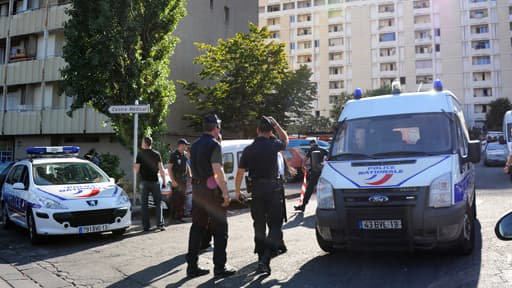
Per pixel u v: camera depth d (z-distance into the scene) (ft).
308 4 282.36
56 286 17.85
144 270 19.98
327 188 19.22
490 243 21.54
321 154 22.21
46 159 31.86
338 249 21.16
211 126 18.84
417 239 17.43
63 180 29.71
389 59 260.21
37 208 26.07
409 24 256.93
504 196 38.78
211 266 20.35
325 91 272.92
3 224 34.60
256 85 80.94
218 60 80.53
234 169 42.39
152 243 26.14
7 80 90.84
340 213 18.47
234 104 79.97
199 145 18.57
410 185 17.58
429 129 21.04
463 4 247.70
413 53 255.50
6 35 92.38
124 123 46.91
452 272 17.30
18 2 93.35
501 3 240.94
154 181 30.71
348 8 270.67
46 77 86.38
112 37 43.68
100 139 82.38
